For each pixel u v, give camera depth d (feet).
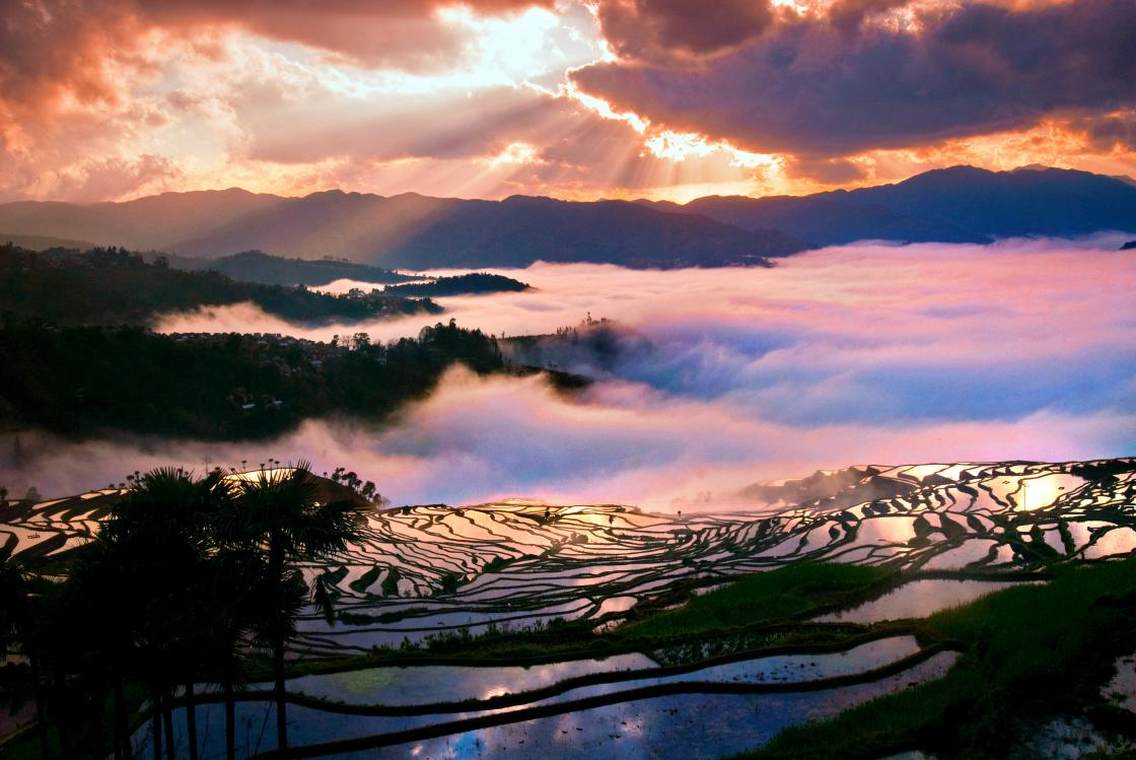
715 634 166.71
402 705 136.56
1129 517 313.12
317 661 163.32
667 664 152.87
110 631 100.68
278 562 109.70
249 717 134.00
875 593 203.51
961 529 319.68
